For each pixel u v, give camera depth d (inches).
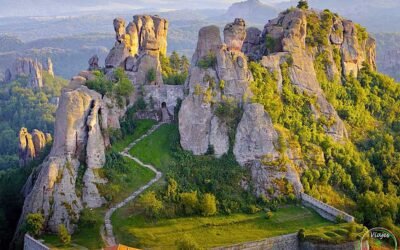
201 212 5319.9
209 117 6097.4
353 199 6200.8
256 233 5103.3
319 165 6225.4
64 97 5556.1
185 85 6550.2
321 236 5024.6
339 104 7190.0
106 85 6235.2
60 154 5408.5
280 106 6368.1
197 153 5984.3
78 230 5032.0
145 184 5546.3
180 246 4537.4
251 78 6358.3
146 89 6638.8
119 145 6043.3
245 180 5782.5
